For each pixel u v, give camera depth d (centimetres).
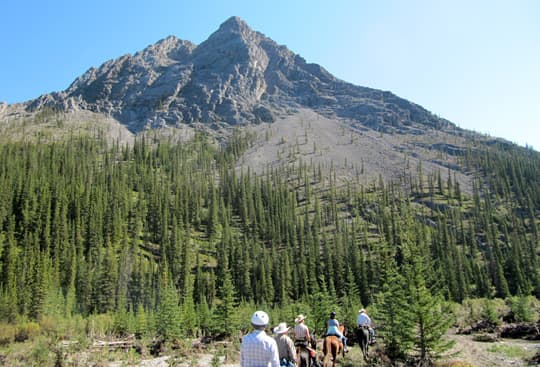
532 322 3819
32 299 7525
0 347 3753
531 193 17350
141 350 3431
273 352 743
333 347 1661
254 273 10025
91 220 11262
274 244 12362
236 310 5328
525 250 11419
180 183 17288
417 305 1902
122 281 8981
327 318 4116
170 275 9650
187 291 8650
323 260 11031
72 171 15075
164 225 12275
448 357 1880
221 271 9981
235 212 16038
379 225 14325
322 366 1590
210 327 5222
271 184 19938
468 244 13500
